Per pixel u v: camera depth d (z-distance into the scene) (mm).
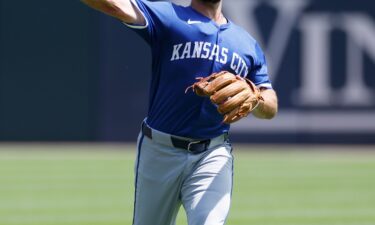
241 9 59594
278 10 59938
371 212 34969
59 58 59719
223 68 18391
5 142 60375
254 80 19219
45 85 59906
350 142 60844
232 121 17359
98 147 60125
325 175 47688
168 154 18469
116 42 59500
